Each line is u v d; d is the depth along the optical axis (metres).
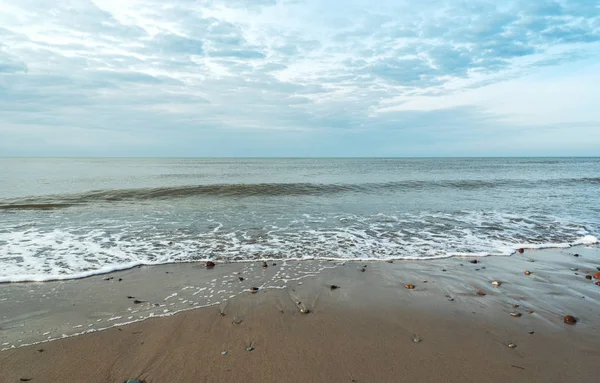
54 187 19.47
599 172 42.22
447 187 22.06
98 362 3.71
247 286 5.93
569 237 9.67
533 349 4.06
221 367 3.64
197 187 17.89
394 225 10.84
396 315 4.93
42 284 5.84
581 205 15.25
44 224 10.30
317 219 11.63
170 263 7.06
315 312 4.99
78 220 10.96
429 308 5.18
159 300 5.30
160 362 3.72
